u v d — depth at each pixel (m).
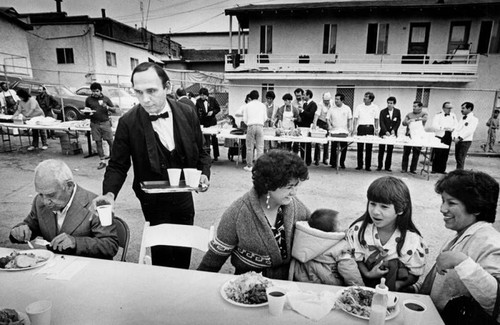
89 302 1.49
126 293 1.56
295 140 7.53
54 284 1.63
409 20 15.96
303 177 1.75
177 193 2.54
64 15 24.73
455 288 1.63
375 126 8.33
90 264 1.83
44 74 20.58
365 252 1.97
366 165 8.13
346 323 1.39
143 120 2.38
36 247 3.20
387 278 1.90
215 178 7.04
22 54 18.17
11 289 1.58
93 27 19.91
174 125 2.45
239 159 8.32
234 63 17.42
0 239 3.79
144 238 2.20
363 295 1.55
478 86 15.08
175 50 37.75
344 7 15.85
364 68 15.55
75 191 2.18
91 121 7.50
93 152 9.46
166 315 1.41
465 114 7.68
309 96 8.95
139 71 2.16
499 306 1.38
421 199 5.83
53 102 11.35
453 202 1.67
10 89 11.82
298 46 17.19
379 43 16.47
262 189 1.75
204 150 2.77
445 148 7.21
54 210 2.14
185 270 1.79
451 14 15.56
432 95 15.39
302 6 16.58
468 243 1.63
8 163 7.86
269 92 9.02
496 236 1.58
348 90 16.20
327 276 1.84
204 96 9.01
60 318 1.38
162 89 2.25
